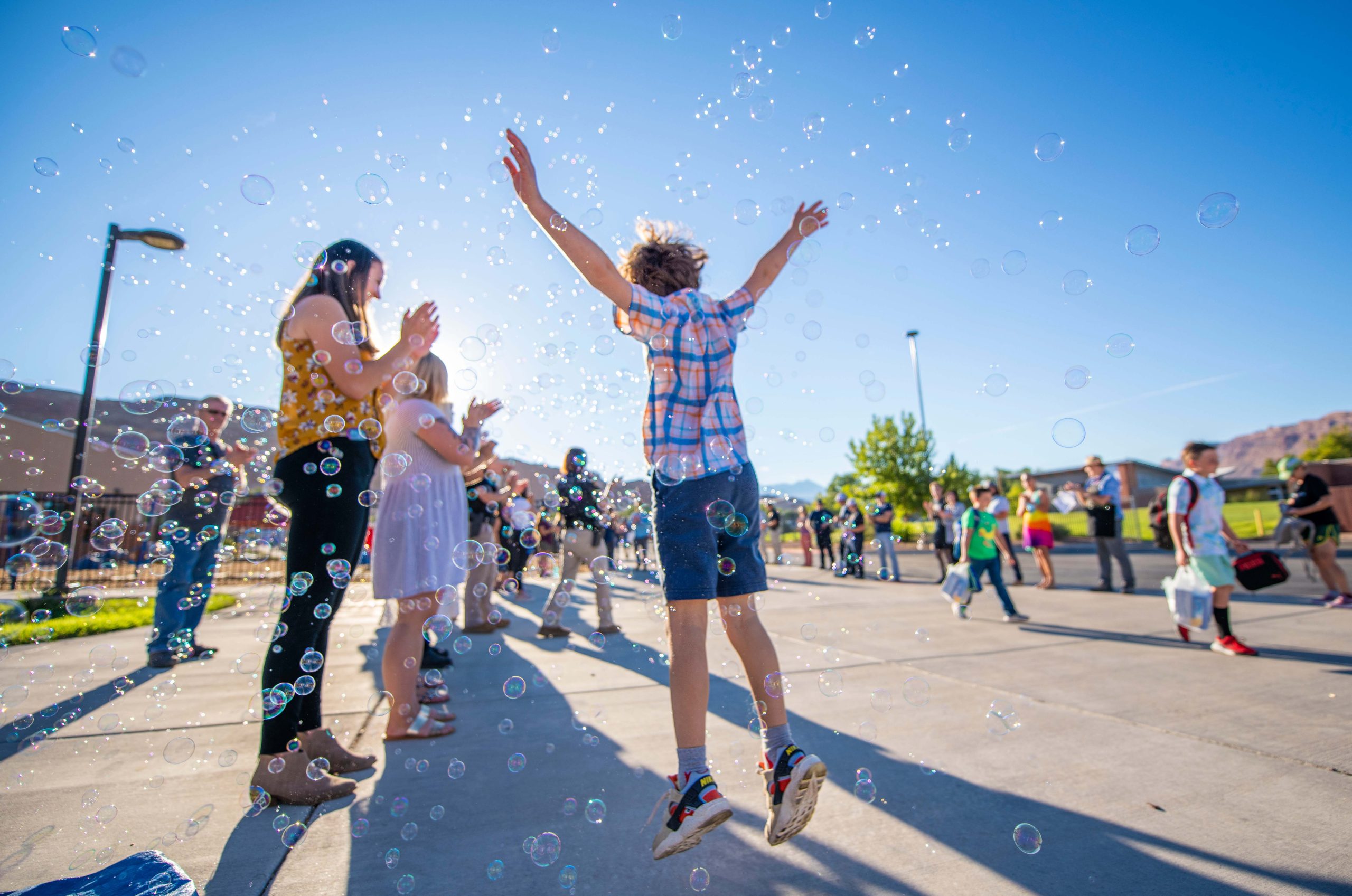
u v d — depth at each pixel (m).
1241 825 1.24
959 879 1.07
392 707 1.86
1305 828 1.22
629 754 1.69
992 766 1.57
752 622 1.27
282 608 1.44
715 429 1.26
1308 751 1.63
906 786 1.46
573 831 1.27
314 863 1.14
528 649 3.30
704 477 1.22
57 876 1.09
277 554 1.95
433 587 1.87
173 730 1.93
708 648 3.18
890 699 2.19
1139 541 14.91
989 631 3.64
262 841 1.23
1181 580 3.08
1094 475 5.58
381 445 1.65
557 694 2.35
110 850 1.19
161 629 2.92
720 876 1.10
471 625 3.86
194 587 2.57
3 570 5.20
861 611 4.58
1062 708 2.05
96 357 1.68
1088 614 4.27
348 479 1.50
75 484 1.84
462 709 2.17
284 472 1.47
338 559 1.47
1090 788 1.43
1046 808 1.34
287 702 1.41
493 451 2.32
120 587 5.15
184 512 2.99
